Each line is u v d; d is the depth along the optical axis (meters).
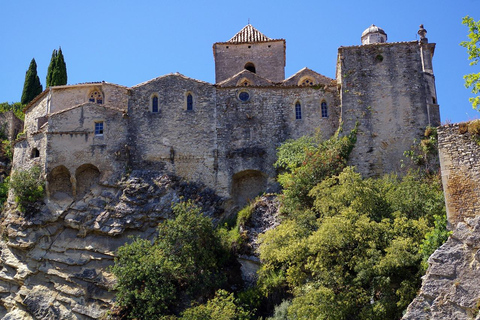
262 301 32.78
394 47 41.97
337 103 42.38
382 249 27.61
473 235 23.30
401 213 30.52
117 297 34.47
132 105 43.59
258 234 35.25
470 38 28.31
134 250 35.69
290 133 42.19
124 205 39.91
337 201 31.23
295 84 46.19
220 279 34.75
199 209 37.00
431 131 39.41
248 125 42.69
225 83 45.75
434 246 26.02
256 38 54.00
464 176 26.73
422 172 38.56
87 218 39.91
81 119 42.81
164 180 41.22
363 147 40.03
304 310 26.34
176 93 43.81
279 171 41.16
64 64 64.06
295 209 35.28
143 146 42.66
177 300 34.00
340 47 42.31
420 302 23.30
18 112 61.34
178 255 35.06
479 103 27.52
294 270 28.95
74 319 36.50
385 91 41.09
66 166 41.62
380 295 26.59
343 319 26.03
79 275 37.88
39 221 40.00
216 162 42.03
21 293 38.38
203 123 43.03
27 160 43.06
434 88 43.03
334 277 27.17
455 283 22.83
